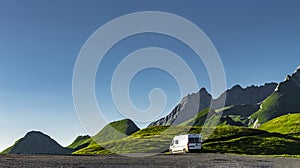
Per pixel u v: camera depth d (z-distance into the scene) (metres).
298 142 113.44
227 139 119.12
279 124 190.12
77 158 35.75
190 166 26.83
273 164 30.56
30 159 31.28
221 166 27.45
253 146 103.81
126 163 28.59
